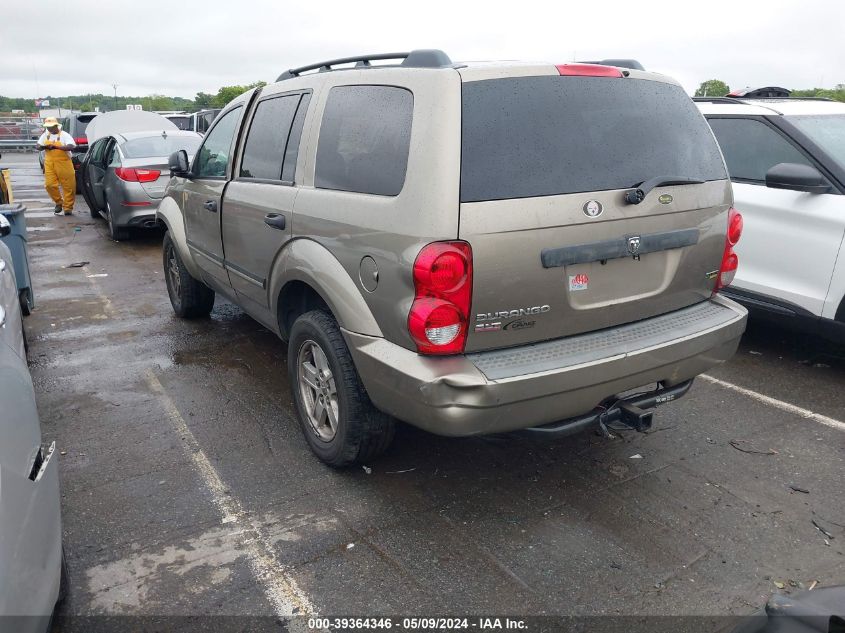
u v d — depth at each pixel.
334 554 2.93
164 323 6.17
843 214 4.55
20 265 5.83
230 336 5.78
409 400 2.80
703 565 2.85
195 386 4.72
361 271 3.01
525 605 2.63
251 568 2.85
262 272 4.00
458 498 3.34
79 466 3.66
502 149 2.75
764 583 2.74
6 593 1.76
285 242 3.63
